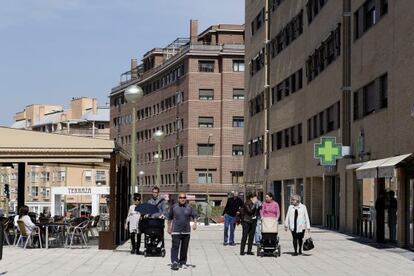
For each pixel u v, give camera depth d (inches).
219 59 3666.3
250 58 2669.8
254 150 2596.0
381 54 1155.3
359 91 1321.4
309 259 834.8
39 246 973.8
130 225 885.8
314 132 1758.1
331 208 1649.9
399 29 1042.1
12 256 845.2
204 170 3636.8
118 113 4916.3
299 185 1972.2
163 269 716.0
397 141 1045.2
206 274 676.7
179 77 3809.1
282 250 965.2
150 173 4284.0
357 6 1343.5
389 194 1109.1
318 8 1700.3
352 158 1369.3
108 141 952.3
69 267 728.3
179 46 4256.9
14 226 1023.6
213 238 1267.2
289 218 887.7
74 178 4542.3
